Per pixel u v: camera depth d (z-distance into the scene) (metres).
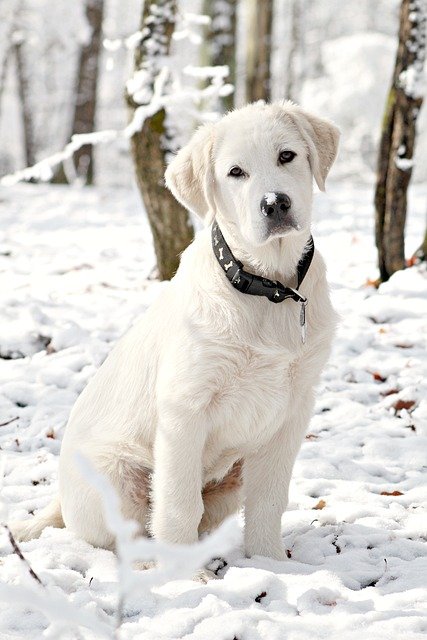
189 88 8.34
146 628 3.02
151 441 3.91
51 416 5.62
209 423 3.72
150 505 3.99
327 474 4.85
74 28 24.56
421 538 4.02
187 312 3.68
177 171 3.99
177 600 3.24
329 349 3.84
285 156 3.68
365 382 6.20
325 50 33.19
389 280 8.10
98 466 3.93
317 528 4.12
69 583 3.40
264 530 3.89
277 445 3.89
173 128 8.00
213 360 3.57
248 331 3.59
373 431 5.42
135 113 7.93
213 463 3.96
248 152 3.65
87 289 8.37
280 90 34.78
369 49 32.47
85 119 24.73
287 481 3.92
